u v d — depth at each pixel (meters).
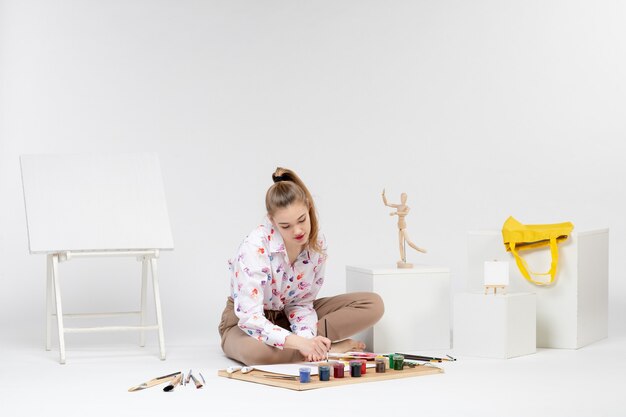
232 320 3.49
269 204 3.16
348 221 5.33
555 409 2.54
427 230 5.34
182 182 5.15
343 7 5.40
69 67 5.05
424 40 5.43
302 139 5.35
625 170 5.23
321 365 2.95
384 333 3.62
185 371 3.22
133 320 4.53
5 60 4.97
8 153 4.95
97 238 3.64
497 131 5.38
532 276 3.71
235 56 5.28
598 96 5.29
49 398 2.77
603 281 3.91
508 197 5.35
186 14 5.22
